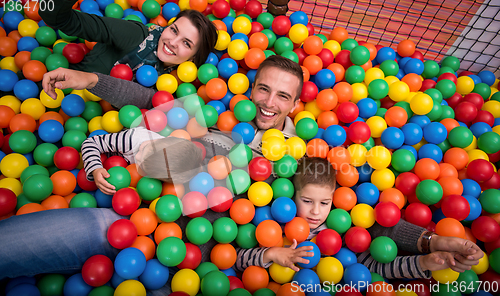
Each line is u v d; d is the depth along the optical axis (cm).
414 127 209
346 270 156
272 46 273
